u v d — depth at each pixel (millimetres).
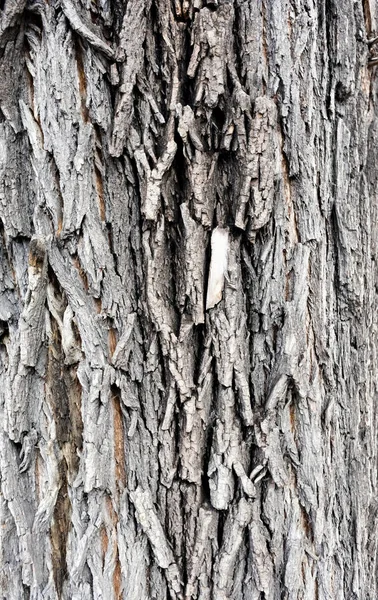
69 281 619
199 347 630
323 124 662
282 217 641
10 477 623
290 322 638
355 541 703
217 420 624
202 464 627
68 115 606
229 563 617
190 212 616
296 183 644
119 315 626
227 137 611
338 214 676
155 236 616
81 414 621
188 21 614
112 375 621
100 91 609
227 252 623
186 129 603
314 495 646
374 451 736
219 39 603
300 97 636
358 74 683
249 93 622
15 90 617
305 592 647
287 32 629
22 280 631
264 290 641
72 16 594
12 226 624
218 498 618
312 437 645
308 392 643
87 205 612
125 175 621
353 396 707
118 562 619
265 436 626
